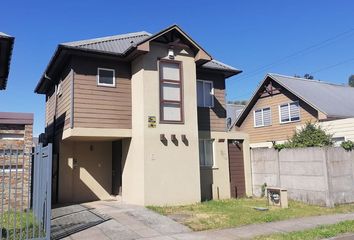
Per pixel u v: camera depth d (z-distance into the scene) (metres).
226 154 16.56
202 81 16.97
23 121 13.17
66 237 8.86
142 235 9.10
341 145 13.98
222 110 17.27
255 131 27.03
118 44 15.49
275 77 25.22
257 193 16.58
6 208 12.38
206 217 11.23
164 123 13.97
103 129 13.91
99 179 15.96
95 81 14.14
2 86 14.30
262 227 10.04
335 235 9.01
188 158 14.25
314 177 13.74
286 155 15.04
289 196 14.78
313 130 16.09
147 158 13.40
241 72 17.48
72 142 15.46
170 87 14.38
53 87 18.02
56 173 15.26
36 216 10.16
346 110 22.34
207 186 15.80
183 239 8.72
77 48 13.48
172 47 14.53
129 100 14.74
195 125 14.64
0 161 12.52
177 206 13.30
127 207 12.91
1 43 10.12
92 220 10.73
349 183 13.85
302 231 9.37
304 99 22.58
